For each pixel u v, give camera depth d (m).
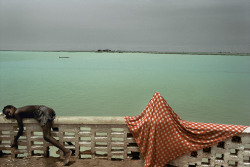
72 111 17.89
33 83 36.22
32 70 63.50
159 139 4.47
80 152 5.07
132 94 26.77
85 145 4.98
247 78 48.44
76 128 4.90
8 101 21.34
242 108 19.80
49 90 28.98
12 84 34.78
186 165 4.55
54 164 4.86
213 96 25.95
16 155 5.16
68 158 4.77
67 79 43.34
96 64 102.25
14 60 125.19
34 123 4.88
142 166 4.76
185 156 4.53
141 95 26.16
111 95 25.91
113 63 113.12
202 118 16.38
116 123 4.77
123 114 17.33
